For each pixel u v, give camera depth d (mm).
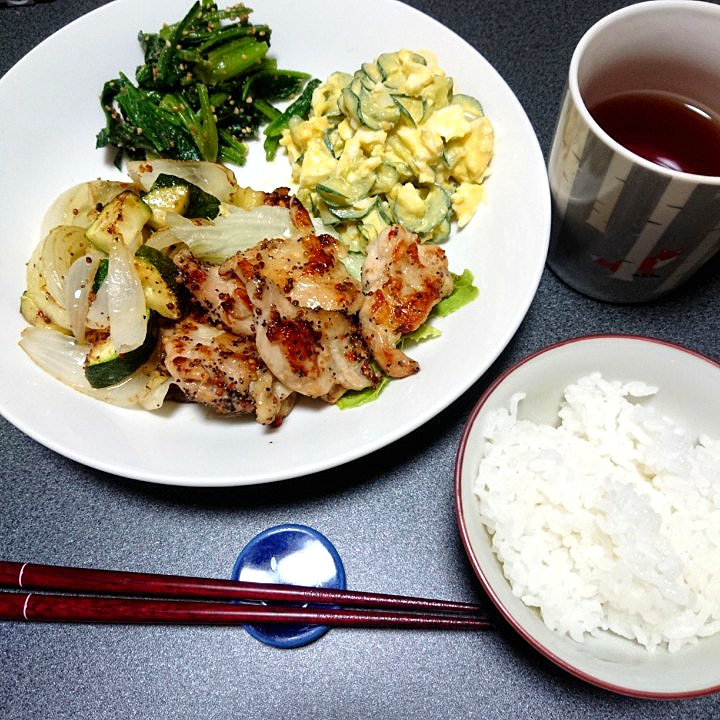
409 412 321
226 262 350
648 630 280
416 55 386
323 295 336
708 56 325
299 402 346
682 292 383
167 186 364
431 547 337
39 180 394
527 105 427
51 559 340
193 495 348
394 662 319
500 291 346
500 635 321
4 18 467
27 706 317
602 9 458
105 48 406
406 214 384
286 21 412
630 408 313
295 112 414
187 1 408
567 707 311
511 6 460
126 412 344
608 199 312
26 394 334
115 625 329
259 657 322
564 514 297
